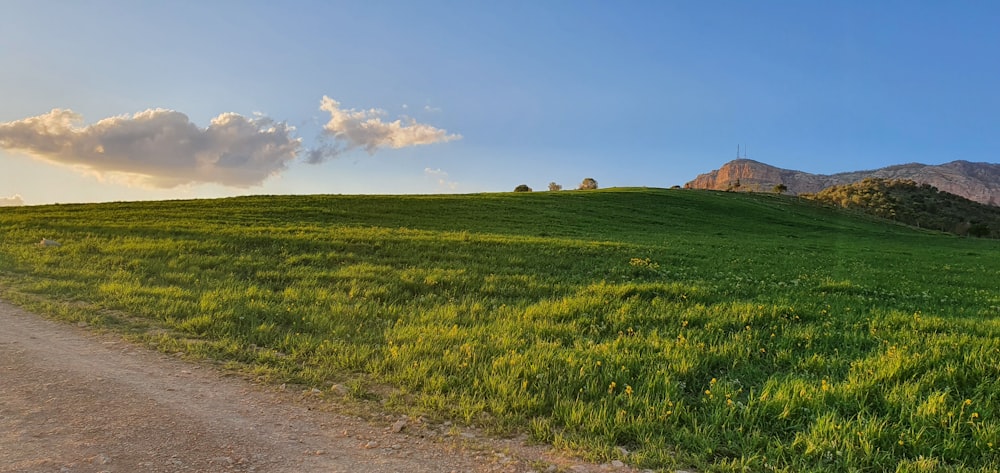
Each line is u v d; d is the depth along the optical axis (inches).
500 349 322.0
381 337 355.6
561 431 217.9
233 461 183.0
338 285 546.0
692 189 4001.0
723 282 624.4
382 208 1690.5
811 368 294.2
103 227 993.5
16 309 419.2
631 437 214.1
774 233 1982.0
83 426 205.8
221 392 253.6
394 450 198.1
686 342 332.2
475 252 828.6
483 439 210.5
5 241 828.0
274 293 503.2
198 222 1159.0
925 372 271.1
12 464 172.6
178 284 538.9
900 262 1110.4
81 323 377.1
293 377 277.1
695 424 219.8
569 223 1641.2
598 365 285.4
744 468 186.7
